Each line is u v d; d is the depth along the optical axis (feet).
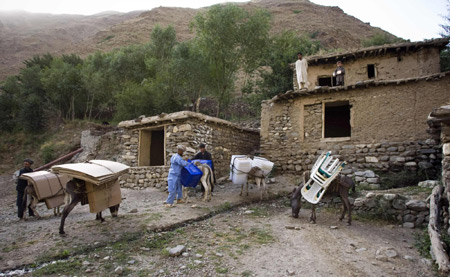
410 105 32.58
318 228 21.30
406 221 21.99
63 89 88.58
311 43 77.66
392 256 16.01
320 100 37.24
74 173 19.40
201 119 38.86
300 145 37.81
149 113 71.61
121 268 13.98
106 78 93.45
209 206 26.94
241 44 63.36
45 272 13.78
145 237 18.79
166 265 14.98
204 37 61.67
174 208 26.00
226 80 66.18
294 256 16.26
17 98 98.89
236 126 46.03
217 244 18.13
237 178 30.09
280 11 242.17
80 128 84.17
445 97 31.27
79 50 198.90
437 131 21.53
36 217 25.48
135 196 34.22
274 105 40.57
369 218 23.56
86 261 14.98
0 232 20.03
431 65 42.78
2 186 66.13
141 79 92.02
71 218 23.98
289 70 64.64
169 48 98.63
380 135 33.40
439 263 13.96
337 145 35.35
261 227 21.71
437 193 20.56
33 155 82.28
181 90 79.36
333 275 14.02
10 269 14.15
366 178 31.40
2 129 95.04
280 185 34.09
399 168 31.71
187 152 36.11
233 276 13.84
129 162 43.06
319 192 22.93
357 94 35.24
